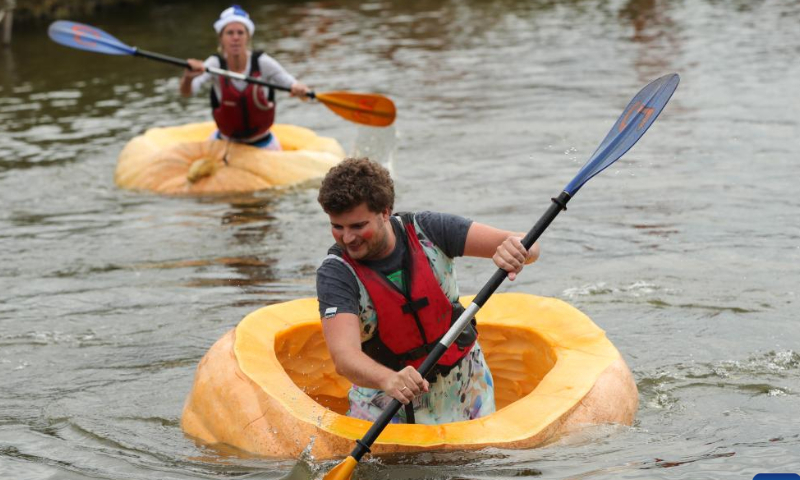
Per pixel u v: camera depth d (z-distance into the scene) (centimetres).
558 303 948
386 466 739
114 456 812
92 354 1077
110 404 942
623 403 831
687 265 1300
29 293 1280
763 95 2392
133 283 1312
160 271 1362
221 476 755
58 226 1608
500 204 1631
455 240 789
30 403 950
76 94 2830
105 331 1145
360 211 745
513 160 1933
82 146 2205
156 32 3950
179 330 1141
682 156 1886
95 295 1269
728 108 2272
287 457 764
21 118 2525
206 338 1115
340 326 750
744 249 1353
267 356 866
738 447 788
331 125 2388
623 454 767
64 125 2430
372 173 748
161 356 1067
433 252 791
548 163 1895
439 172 1869
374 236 757
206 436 830
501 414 792
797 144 1923
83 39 1839
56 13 4528
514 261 751
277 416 786
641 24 3759
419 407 807
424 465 742
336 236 762
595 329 907
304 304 968
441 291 790
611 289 1224
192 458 798
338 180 744
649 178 1748
